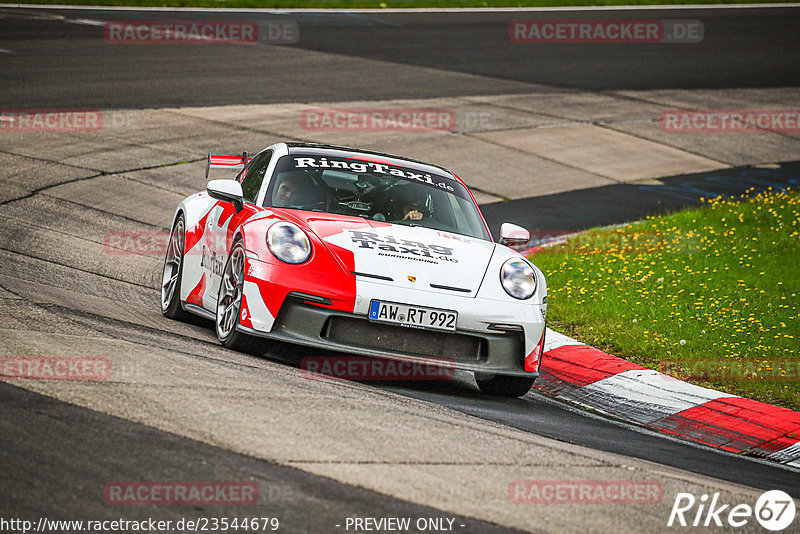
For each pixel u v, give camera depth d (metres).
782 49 107.38
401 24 104.50
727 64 97.69
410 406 19.55
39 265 29.66
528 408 22.64
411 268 22.25
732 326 30.36
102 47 77.00
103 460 13.84
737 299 33.12
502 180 54.91
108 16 93.06
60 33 81.00
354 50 87.75
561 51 97.12
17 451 13.76
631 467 17.58
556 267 37.75
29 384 16.72
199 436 15.26
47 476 13.10
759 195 52.09
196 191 45.44
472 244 24.39
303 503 13.20
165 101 62.06
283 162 26.25
